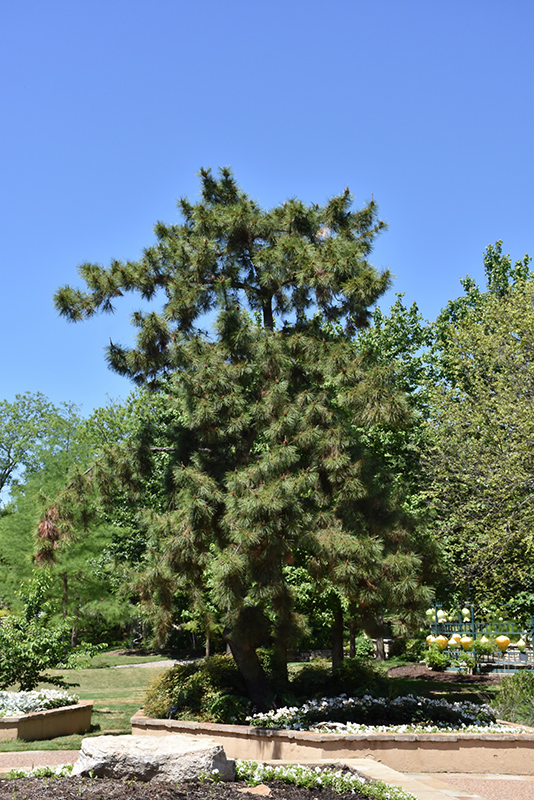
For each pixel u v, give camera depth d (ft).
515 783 29.35
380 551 35.63
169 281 44.50
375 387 38.78
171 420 84.94
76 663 48.44
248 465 39.24
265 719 37.68
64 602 94.27
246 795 20.61
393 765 31.76
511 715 38.86
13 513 103.60
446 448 63.72
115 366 45.11
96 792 19.86
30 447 147.74
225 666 44.24
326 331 47.80
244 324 40.68
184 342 40.42
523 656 70.38
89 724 45.11
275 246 43.01
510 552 56.85
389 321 79.25
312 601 47.67
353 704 37.17
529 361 65.67
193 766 21.66
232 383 39.17
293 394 42.32
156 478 74.79
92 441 105.40
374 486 40.65
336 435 38.86
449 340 78.38
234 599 35.73
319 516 37.68
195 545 37.17
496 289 98.63
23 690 46.93
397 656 86.74
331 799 21.17
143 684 72.64
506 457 58.03
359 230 45.52
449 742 32.07
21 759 32.81
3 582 98.68
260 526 34.12
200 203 46.91
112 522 97.50
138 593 42.29
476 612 76.74
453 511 61.77
